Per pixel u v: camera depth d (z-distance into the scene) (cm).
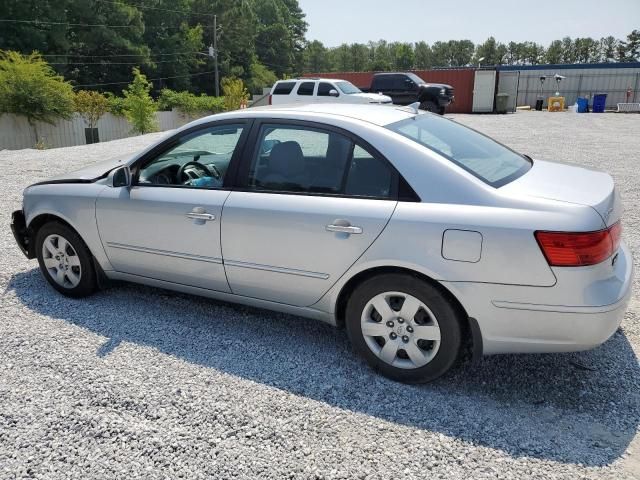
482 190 275
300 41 10481
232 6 6981
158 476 230
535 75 3925
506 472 232
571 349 266
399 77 2444
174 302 412
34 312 392
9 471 234
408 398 288
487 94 3125
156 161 377
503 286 263
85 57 4959
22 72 2494
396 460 239
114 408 276
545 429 261
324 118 318
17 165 1109
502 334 272
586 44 13462
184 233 351
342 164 307
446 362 286
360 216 290
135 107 2928
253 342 350
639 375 307
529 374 311
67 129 2733
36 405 279
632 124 2131
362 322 306
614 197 286
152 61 5594
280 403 282
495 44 13975
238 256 334
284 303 334
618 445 249
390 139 298
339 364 323
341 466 235
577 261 252
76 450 246
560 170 333
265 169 331
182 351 337
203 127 357
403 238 280
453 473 231
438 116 385
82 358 326
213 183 356
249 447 247
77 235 404
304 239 307
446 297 280
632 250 512
